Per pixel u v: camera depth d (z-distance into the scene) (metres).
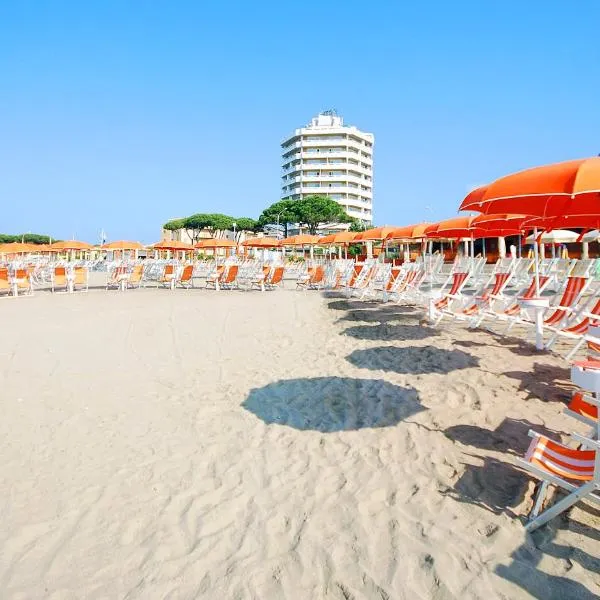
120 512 2.70
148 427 3.88
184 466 3.23
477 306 7.34
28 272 14.64
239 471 3.16
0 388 4.82
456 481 2.90
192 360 6.07
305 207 61.59
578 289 6.06
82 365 5.72
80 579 2.19
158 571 2.24
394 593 2.06
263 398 4.55
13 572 2.23
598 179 2.86
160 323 8.45
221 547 2.40
